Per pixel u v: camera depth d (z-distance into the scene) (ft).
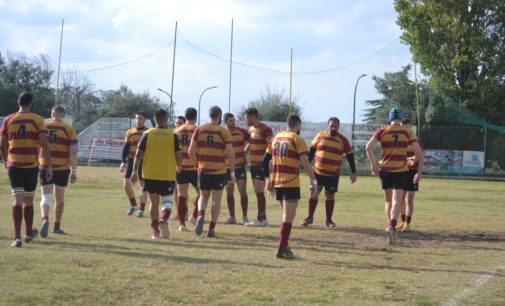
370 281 22.66
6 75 173.47
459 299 20.08
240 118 164.35
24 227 34.32
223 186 34.04
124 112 186.60
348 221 43.62
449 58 143.54
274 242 32.19
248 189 76.59
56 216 33.06
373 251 30.14
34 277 21.22
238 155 40.88
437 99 146.10
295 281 22.24
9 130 28.63
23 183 28.60
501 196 74.59
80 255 25.63
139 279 21.61
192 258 25.96
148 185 32.30
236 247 29.86
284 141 27.43
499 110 148.66
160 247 28.91
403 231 38.55
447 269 25.58
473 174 133.18
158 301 18.88
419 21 143.74
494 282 22.93
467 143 135.33
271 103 166.20
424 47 143.74
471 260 28.09
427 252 30.25
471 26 142.72
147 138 32.35
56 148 32.63
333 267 25.30
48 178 29.32
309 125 130.21
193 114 38.65
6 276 21.25
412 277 23.62
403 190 33.45
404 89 155.33
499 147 137.08
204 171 33.55
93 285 20.47
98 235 32.76
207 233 34.35
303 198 64.59
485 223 44.19
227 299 19.30
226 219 43.78
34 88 173.88
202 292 20.10
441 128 135.64
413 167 37.37
